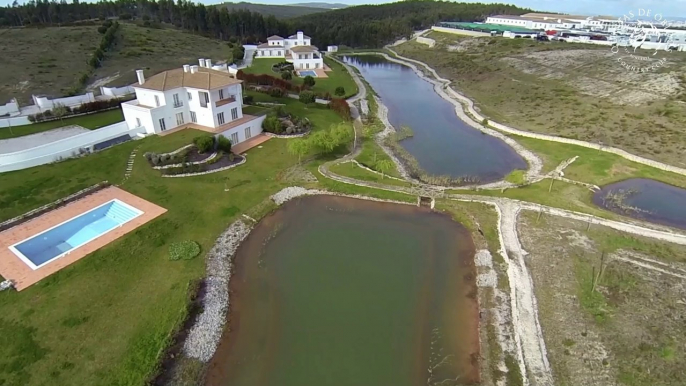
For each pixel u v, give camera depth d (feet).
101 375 71.67
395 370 77.71
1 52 284.00
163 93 163.94
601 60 287.89
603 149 176.65
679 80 229.25
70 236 111.55
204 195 132.67
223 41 441.68
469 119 230.68
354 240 116.98
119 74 275.18
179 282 94.99
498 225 120.26
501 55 358.84
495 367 76.95
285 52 400.06
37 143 158.30
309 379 75.66
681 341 80.07
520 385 73.00
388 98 278.87
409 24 633.61
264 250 111.65
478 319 88.74
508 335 83.56
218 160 153.38
